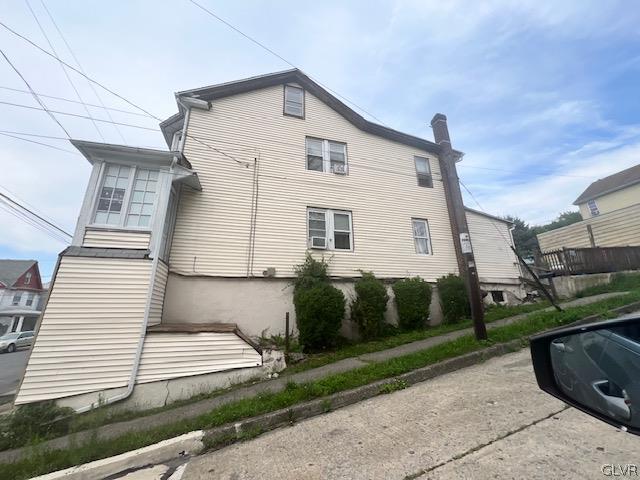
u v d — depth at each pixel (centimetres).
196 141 902
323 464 259
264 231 884
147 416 464
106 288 560
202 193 856
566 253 1198
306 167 1015
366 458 260
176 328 576
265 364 597
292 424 355
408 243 1076
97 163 659
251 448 308
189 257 786
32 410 453
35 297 3447
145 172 688
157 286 641
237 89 1010
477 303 591
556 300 1040
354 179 1073
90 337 527
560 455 229
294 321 809
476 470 223
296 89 1121
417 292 895
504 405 333
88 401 494
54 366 497
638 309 705
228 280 785
